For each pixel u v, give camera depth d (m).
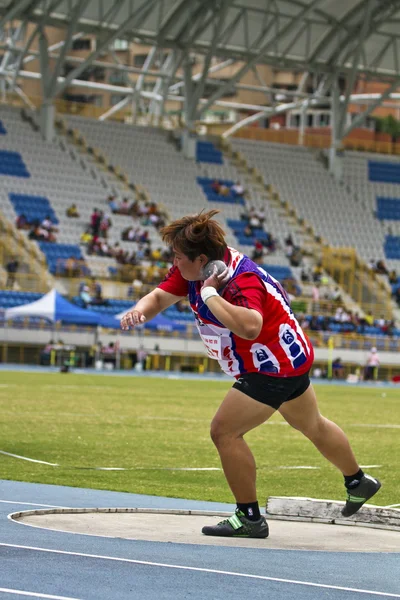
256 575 10.98
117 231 99.38
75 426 35.59
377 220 117.00
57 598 9.29
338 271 107.25
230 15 100.50
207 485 21.69
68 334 89.06
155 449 29.12
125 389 61.56
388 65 111.38
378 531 15.31
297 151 119.69
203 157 112.94
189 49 103.19
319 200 115.25
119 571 10.76
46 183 99.56
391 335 104.19
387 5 101.62
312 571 11.46
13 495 17.86
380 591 10.44
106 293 92.06
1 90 110.81
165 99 111.94
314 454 29.55
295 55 107.69
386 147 124.69
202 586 10.20
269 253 105.50
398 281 110.69
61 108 108.81
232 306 13.22
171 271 14.53
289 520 16.31
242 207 109.44
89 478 21.86
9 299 86.06
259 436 35.25
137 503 17.73
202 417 42.09
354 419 45.56
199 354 94.94
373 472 25.36
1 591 9.43
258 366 13.81
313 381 91.44
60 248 93.69
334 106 116.81
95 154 105.12
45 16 96.94
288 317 13.93
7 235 91.44
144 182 105.88
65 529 13.73
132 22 91.44
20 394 52.16
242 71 103.88
